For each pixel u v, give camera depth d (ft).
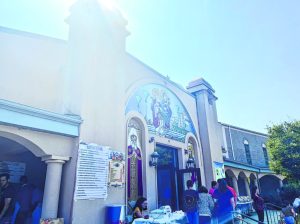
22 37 30.27
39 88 29.96
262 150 92.99
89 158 20.85
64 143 20.07
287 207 31.12
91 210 19.90
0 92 27.27
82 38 25.76
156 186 32.07
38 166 27.61
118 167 23.50
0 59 28.25
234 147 81.82
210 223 23.35
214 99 53.93
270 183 83.71
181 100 43.14
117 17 29.40
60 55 32.53
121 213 21.21
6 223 20.79
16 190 23.98
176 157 39.42
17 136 17.38
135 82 33.04
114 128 24.56
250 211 48.34
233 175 62.75
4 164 26.32
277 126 66.39
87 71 23.67
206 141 45.80
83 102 22.09
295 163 60.13
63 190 19.63
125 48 29.50
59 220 17.81
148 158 32.07
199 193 24.89
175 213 24.43
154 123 34.91
